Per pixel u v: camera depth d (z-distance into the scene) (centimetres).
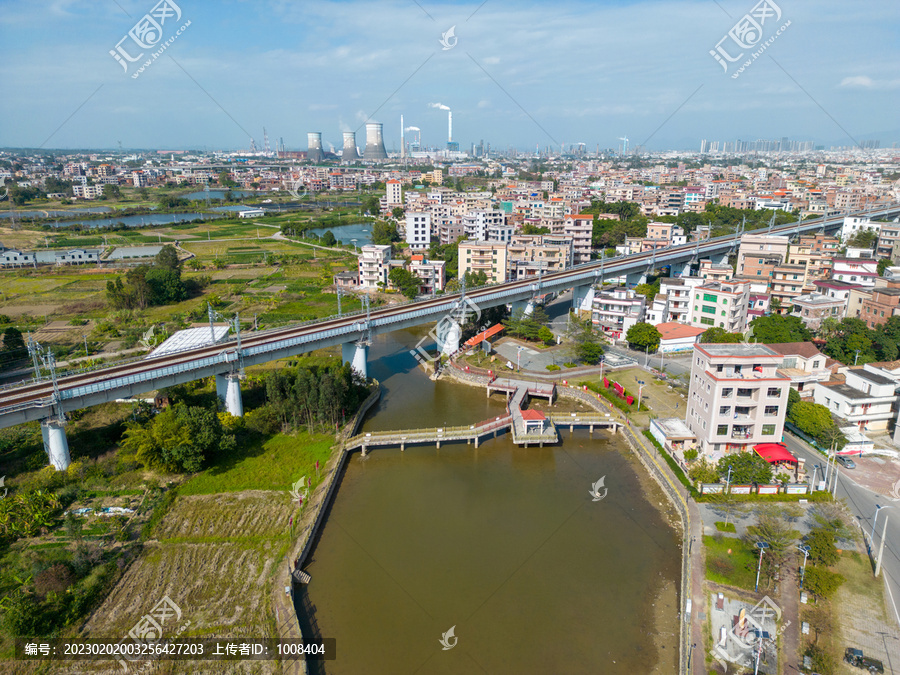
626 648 4803
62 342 12069
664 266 16625
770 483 6656
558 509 6750
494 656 4700
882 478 7000
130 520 6219
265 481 7038
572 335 11656
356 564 5762
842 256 14388
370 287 17075
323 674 4522
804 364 8875
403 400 9844
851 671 4391
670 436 7681
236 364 8388
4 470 7181
